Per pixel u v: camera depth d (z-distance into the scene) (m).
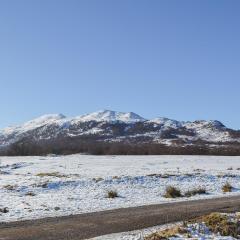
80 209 22.95
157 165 66.69
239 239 15.86
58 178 39.69
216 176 45.75
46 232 16.45
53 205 24.20
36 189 32.09
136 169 56.16
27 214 20.86
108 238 15.56
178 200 28.12
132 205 25.06
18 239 15.08
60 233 16.31
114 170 54.00
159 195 31.11
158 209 23.22
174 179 41.84
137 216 20.69
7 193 29.58
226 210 23.08
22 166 64.81
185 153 126.19
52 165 66.25
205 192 33.41
